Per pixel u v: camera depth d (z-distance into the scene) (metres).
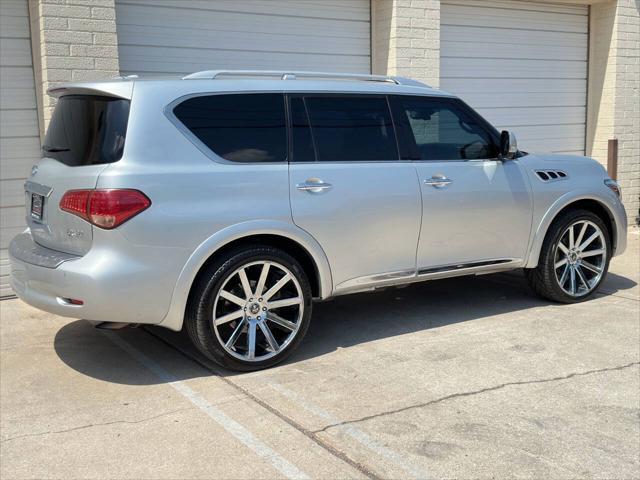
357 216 4.66
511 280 6.77
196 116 4.23
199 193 4.10
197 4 6.88
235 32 7.12
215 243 4.12
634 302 5.95
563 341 4.91
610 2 9.64
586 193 5.75
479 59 8.88
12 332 5.27
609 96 9.83
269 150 4.42
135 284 3.92
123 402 3.96
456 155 5.21
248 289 4.31
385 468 3.18
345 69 7.89
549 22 9.45
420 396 3.98
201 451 3.36
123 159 3.96
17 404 3.96
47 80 5.92
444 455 3.29
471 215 5.18
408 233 4.90
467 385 4.13
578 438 3.47
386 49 7.93
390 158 4.89
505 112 9.24
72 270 3.89
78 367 4.53
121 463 3.26
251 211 4.25
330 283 4.65
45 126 6.08
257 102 4.46
